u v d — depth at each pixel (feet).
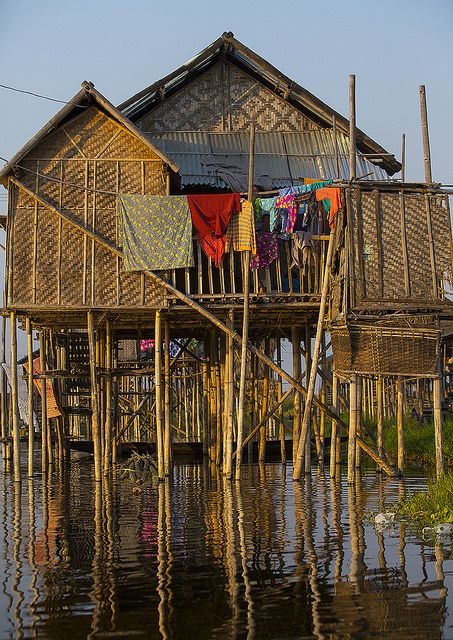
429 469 83.76
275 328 93.86
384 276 67.10
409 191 68.13
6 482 79.15
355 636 29.01
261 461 98.53
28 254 75.00
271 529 48.91
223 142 85.81
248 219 75.00
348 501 60.85
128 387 125.59
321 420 93.25
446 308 67.21
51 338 93.61
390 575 36.65
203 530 49.06
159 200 75.00
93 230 75.15
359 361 66.64
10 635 29.58
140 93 81.71
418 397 131.23
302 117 87.71
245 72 87.66
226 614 31.60
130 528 50.24
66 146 75.77
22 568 39.40
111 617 31.42
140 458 84.07
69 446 107.24
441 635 28.99
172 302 75.61
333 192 72.90
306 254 75.92
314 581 35.99
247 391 115.24
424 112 69.10
